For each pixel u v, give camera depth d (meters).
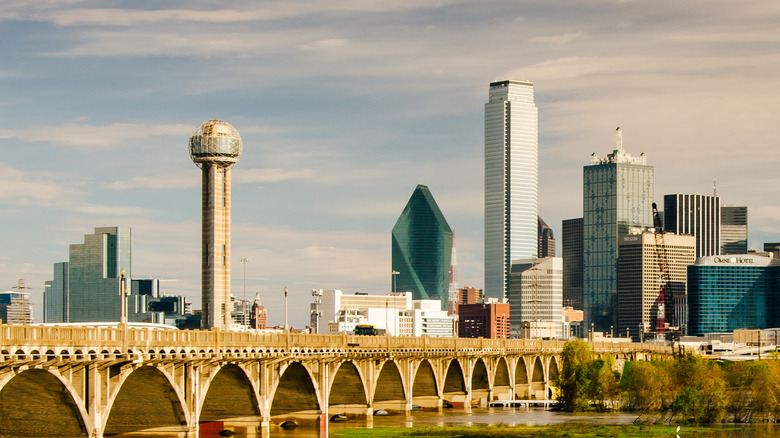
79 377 134.25
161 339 149.25
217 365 165.38
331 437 195.75
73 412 136.00
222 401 182.25
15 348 121.31
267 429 181.75
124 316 140.12
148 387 154.62
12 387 134.12
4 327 120.56
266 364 181.38
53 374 129.12
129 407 158.75
